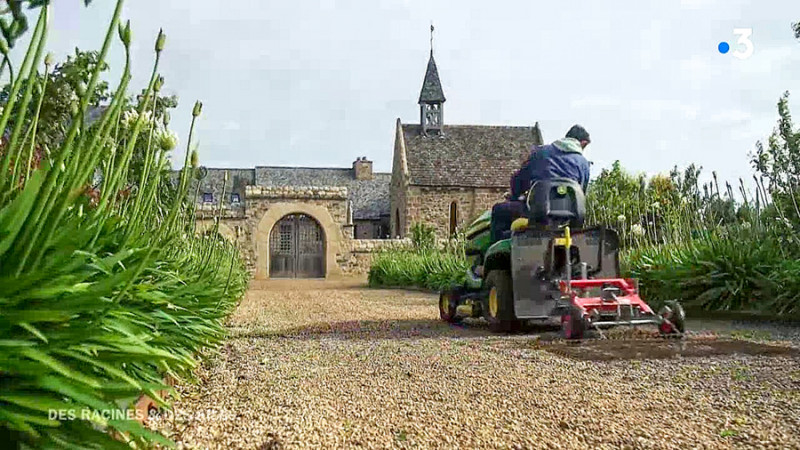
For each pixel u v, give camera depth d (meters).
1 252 2.02
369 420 3.91
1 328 1.99
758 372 5.20
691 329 8.24
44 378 1.98
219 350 6.47
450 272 18.53
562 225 8.23
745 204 10.46
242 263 14.46
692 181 11.17
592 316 7.30
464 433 3.64
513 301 8.15
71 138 2.10
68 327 2.14
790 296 9.16
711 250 10.19
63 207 2.13
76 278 2.31
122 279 2.23
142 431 2.18
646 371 5.34
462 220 38.41
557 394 4.56
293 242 31.00
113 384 2.26
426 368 5.67
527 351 6.55
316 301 15.41
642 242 12.85
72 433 2.11
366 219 52.81
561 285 7.63
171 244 4.31
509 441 3.49
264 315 11.46
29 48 2.04
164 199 5.36
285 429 3.69
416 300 15.71
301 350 6.87
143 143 4.09
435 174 38.78
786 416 3.89
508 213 8.75
